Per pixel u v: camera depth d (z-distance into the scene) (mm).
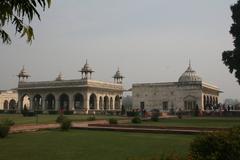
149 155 14750
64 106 89875
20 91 93375
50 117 53438
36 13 5801
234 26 46688
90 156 14555
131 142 19875
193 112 69750
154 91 85125
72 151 16031
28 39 5926
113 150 16391
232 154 8812
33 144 18734
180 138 22484
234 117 60031
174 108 82125
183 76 88000
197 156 8562
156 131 27109
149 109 85062
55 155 14828
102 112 79125
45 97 89375
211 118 55062
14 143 19234
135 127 30000
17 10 5773
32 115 60000
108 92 90812
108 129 29422
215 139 8945
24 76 94062
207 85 85438
